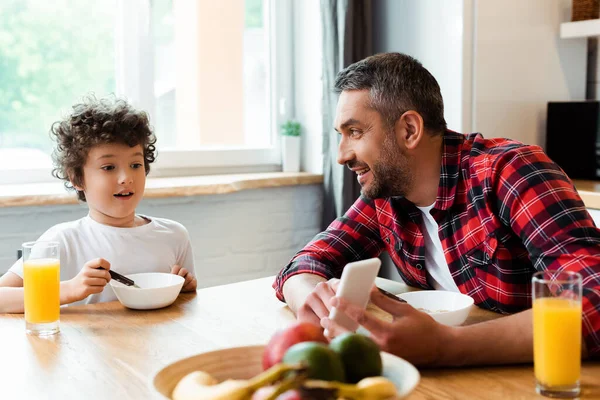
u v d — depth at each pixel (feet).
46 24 8.38
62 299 4.57
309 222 9.75
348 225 5.21
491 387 3.05
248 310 4.45
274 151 10.09
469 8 8.34
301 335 2.46
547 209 3.93
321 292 3.89
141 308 4.47
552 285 2.91
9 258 7.50
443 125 4.59
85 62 8.67
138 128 5.81
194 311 4.44
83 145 5.58
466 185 4.52
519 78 8.97
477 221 4.46
